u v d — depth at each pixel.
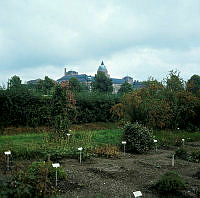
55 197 7.36
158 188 8.53
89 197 7.74
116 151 14.62
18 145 14.05
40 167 8.85
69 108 17.34
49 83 35.97
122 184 9.05
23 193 7.20
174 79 24.95
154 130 21.86
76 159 12.65
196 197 8.05
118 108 23.36
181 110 24.38
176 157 14.12
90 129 24.86
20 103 23.02
